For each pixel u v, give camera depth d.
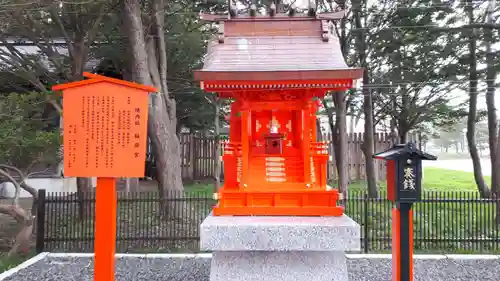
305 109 7.16
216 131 19.52
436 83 15.71
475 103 16.22
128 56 16.53
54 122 17.72
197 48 17.91
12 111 9.50
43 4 10.50
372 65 16.98
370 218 12.55
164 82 13.98
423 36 15.06
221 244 6.29
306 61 6.79
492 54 14.28
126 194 12.09
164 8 14.81
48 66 17.55
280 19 7.37
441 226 11.73
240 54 6.95
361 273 8.74
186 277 8.60
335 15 7.41
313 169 7.32
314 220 6.58
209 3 16.05
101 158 5.55
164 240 10.79
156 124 12.95
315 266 6.70
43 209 10.56
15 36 14.52
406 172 5.86
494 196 11.22
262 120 7.81
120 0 12.60
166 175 13.02
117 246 10.70
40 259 9.77
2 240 11.64
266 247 6.29
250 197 6.98
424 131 24.98
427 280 8.32
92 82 5.57
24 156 9.78
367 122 17.22
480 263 9.42
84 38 13.99
